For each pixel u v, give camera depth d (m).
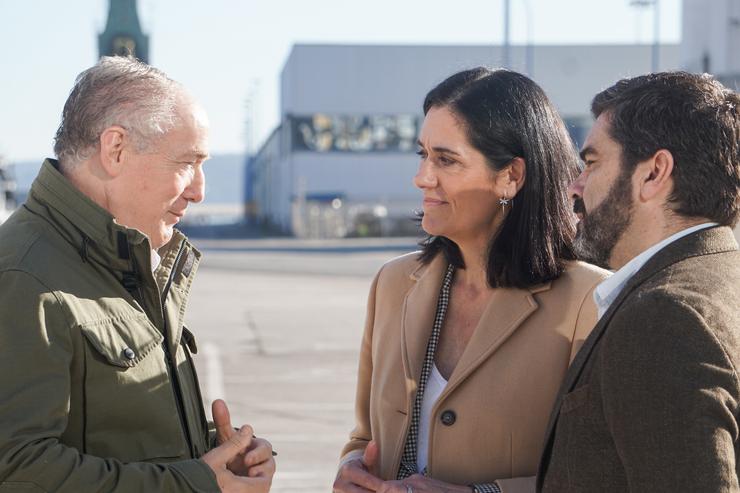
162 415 2.36
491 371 2.61
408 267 2.91
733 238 2.07
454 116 2.60
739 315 1.89
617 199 2.14
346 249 43.38
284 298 20.33
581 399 2.01
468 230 2.69
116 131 2.35
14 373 2.12
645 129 2.08
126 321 2.33
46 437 2.12
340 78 58.78
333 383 10.45
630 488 1.86
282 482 6.54
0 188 23.88
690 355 1.81
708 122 2.04
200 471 2.29
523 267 2.65
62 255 2.29
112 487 2.17
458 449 2.59
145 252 2.36
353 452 2.95
